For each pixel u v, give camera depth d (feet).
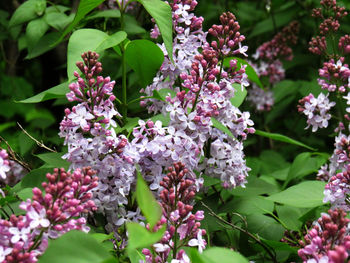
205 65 2.65
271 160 3.91
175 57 2.80
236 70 2.96
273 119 4.41
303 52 4.57
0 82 4.91
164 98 2.70
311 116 3.16
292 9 4.66
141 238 1.86
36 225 2.11
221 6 5.06
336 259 1.92
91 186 2.31
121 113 2.89
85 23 3.52
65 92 2.73
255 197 2.94
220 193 3.12
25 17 3.50
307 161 3.47
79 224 2.23
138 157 2.51
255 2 5.65
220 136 2.76
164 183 2.45
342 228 2.24
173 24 2.84
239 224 2.91
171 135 2.54
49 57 4.11
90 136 2.58
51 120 4.38
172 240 2.35
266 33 4.91
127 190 2.53
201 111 2.63
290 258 2.77
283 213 2.88
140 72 2.85
